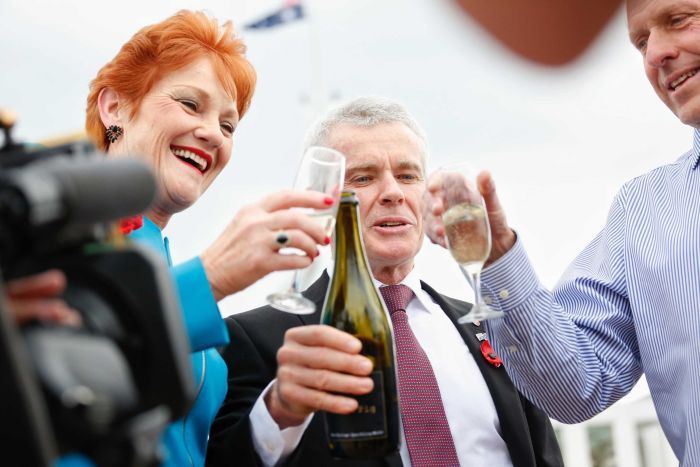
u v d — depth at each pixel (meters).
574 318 2.24
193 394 0.82
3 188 0.66
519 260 1.96
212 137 2.05
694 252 2.07
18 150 0.81
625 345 2.21
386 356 1.71
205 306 1.44
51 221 0.68
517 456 2.11
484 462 2.08
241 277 1.47
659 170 2.29
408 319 2.30
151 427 0.75
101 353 0.73
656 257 2.15
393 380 1.69
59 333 0.71
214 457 1.93
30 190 0.65
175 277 1.46
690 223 2.11
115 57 2.07
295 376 1.56
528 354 2.01
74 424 0.68
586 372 2.09
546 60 0.28
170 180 2.02
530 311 1.98
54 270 0.77
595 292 2.26
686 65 1.73
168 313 0.79
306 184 1.58
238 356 2.19
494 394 2.17
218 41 2.12
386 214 2.23
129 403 0.73
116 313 0.79
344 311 1.76
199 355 1.90
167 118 2.02
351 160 2.25
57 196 0.67
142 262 0.79
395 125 2.31
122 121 2.07
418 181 2.31
